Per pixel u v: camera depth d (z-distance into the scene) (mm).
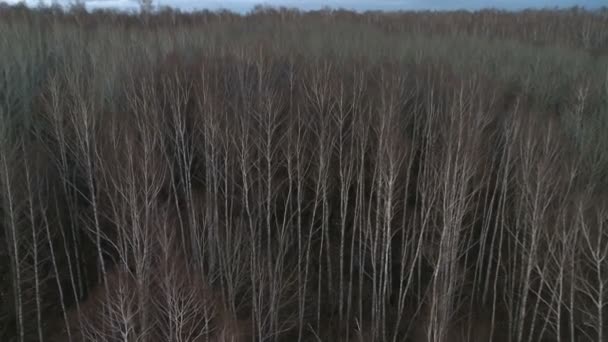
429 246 24781
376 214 23969
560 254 20719
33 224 20078
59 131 23766
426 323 22531
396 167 23125
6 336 20922
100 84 26016
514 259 23484
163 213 21547
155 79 27094
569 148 23609
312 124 25828
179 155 24734
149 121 24344
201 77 26484
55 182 24125
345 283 25719
